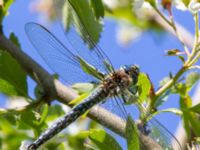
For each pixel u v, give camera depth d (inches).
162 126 48.8
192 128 49.9
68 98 49.6
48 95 49.6
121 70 50.0
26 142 49.8
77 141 49.9
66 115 49.6
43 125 49.7
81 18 49.8
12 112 49.5
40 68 49.7
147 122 48.8
